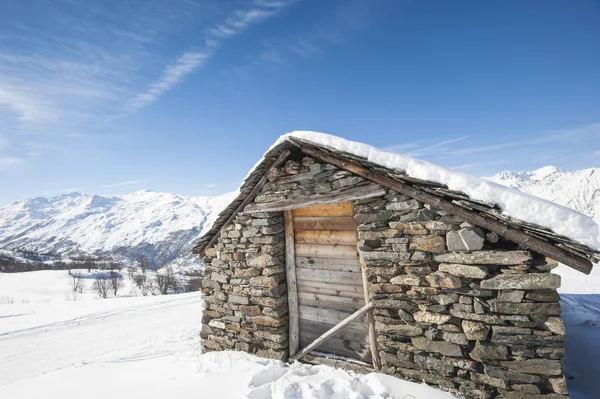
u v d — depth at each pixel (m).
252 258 6.10
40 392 5.65
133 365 6.74
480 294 4.07
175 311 18.45
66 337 14.28
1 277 72.38
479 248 4.05
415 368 4.51
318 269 5.85
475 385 4.08
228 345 6.44
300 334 6.01
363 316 5.34
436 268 4.43
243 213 6.23
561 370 3.64
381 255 4.77
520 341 3.81
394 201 4.71
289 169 5.59
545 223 3.58
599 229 3.39
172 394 4.83
